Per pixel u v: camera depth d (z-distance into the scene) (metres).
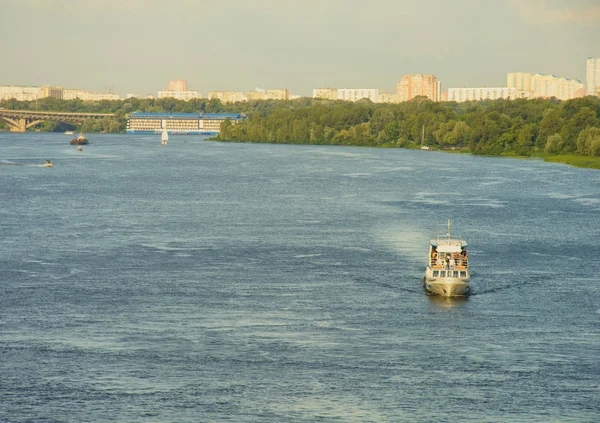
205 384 152.38
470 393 150.38
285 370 158.75
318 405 145.25
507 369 160.62
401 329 182.25
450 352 168.62
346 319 188.50
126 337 174.50
